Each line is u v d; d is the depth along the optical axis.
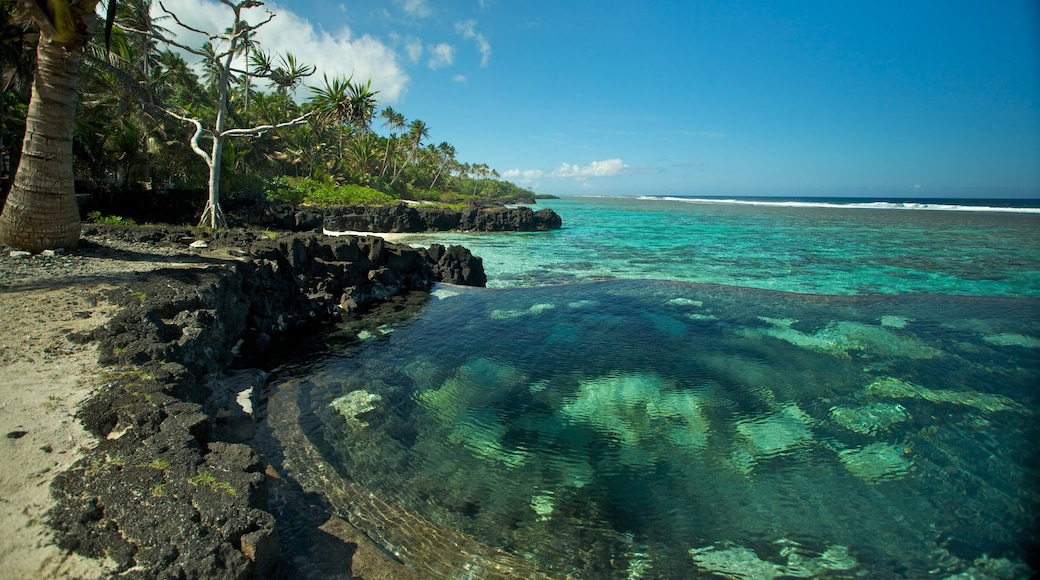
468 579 4.39
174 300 8.21
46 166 10.52
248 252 13.04
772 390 8.32
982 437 6.77
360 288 15.47
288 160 51.72
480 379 8.93
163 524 3.48
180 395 5.52
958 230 46.84
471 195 110.38
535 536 4.98
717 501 5.56
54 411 4.71
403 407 7.83
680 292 15.96
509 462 6.31
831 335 11.02
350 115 21.12
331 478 5.85
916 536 4.95
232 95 48.88
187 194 25.25
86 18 9.80
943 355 9.77
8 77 17.89
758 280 21.14
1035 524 5.05
